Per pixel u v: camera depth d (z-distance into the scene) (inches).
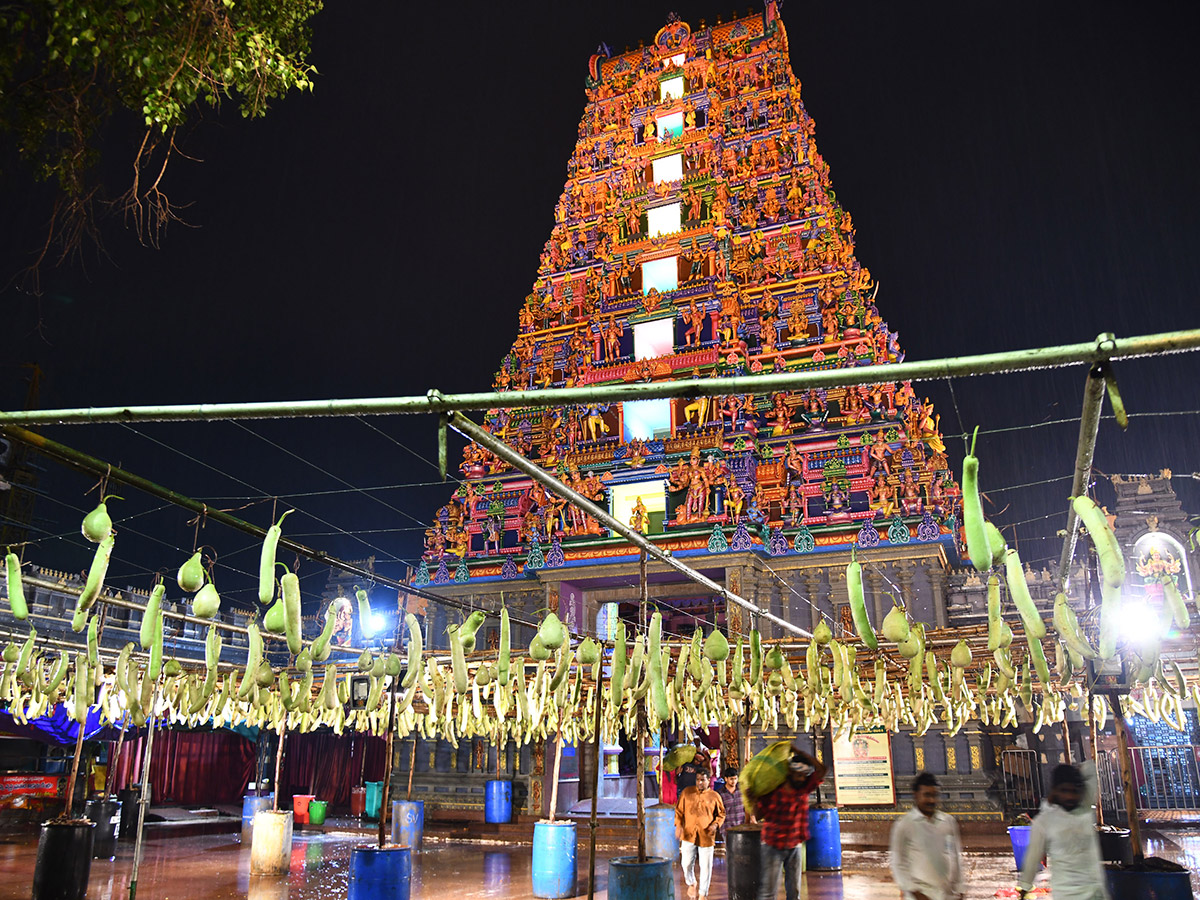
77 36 330.0
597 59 1867.6
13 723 951.0
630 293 1537.9
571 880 596.1
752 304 1440.7
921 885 309.7
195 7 356.8
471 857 825.5
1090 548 610.2
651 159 1690.5
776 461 1307.8
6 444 1482.5
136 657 647.1
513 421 1507.1
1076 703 653.9
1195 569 1144.2
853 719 738.2
